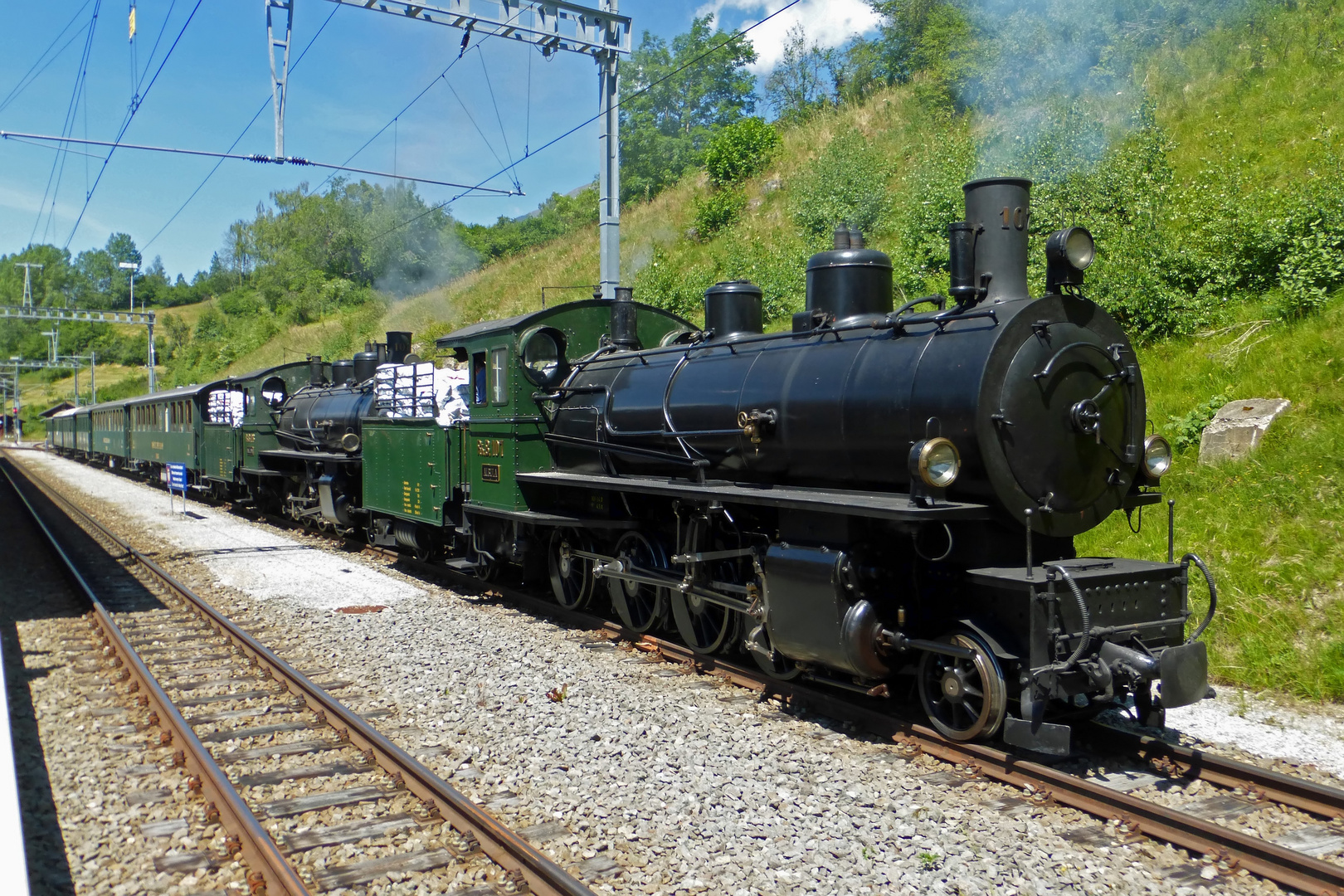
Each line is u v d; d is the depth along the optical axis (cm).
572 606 963
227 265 10512
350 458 1438
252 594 1105
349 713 612
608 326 1038
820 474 664
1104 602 548
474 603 1030
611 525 856
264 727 625
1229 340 1101
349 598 1072
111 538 1625
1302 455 864
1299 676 661
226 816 475
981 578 550
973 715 559
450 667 763
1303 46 1588
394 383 1231
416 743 591
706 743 587
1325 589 729
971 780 528
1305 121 1402
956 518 544
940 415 564
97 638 884
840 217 1886
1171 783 519
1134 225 1238
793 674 681
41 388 11169
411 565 1287
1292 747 570
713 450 746
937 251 1486
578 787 521
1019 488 559
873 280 708
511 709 659
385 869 422
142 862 437
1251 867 414
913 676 658
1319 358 973
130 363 11638
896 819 475
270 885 407
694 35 4681
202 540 1598
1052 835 456
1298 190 1173
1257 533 816
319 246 6106
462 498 1088
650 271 2227
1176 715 633
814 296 723
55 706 681
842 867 428
